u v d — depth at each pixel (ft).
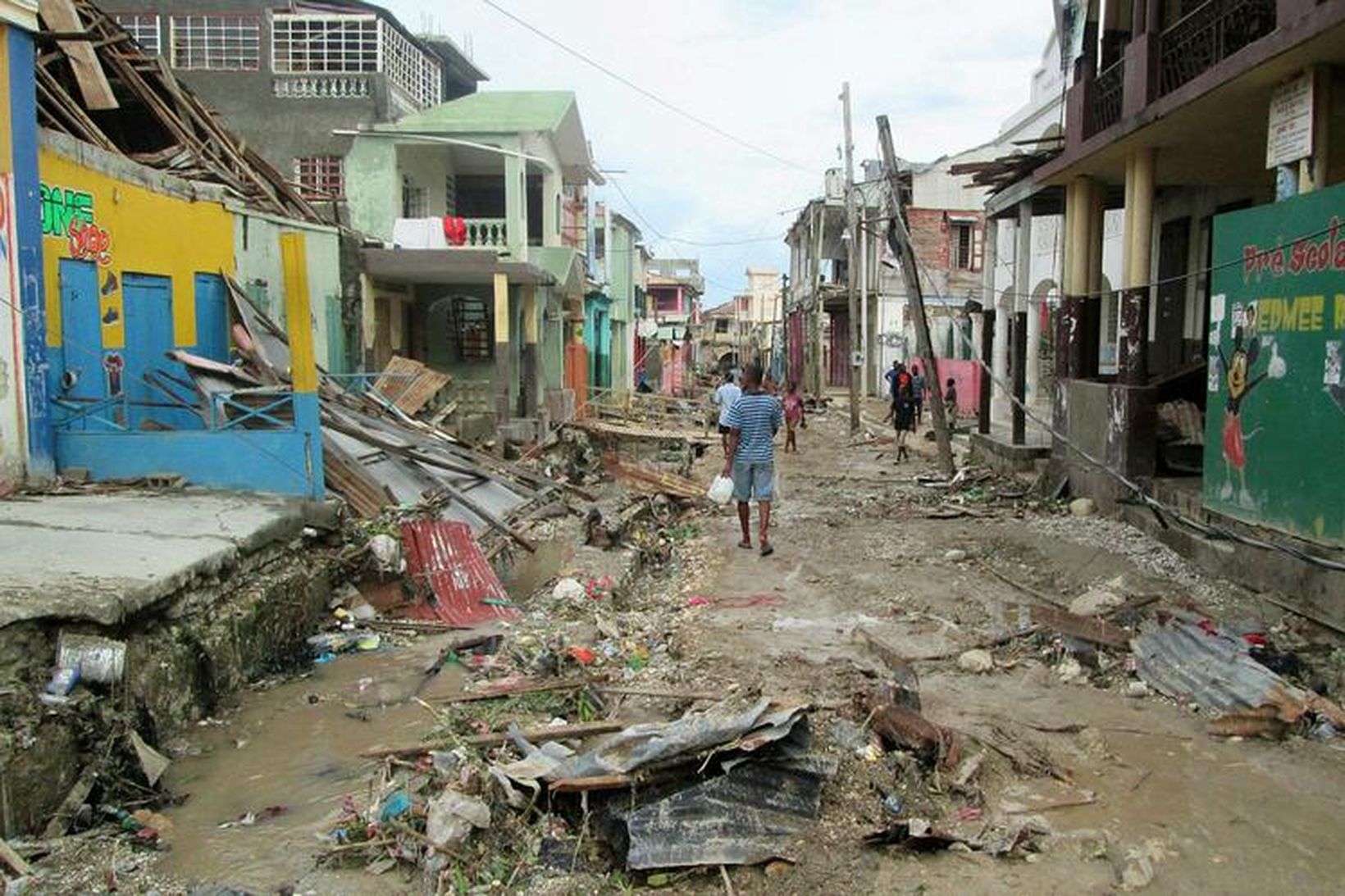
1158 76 34.14
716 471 63.21
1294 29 24.34
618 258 127.65
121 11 70.18
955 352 108.58
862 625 25.18
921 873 13.23
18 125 27.43
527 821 14.05
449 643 23.79
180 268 37.96
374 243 59.21
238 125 69.97
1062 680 20.99
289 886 12.89
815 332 132.77
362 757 16.90
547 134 70.13
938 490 49.52
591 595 28.76
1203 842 14.16
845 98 83.05
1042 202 53.62
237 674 20.27
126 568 18.42
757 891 12.76
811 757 14.78
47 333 29.22
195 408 32.14
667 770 14.20
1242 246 27.14
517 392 68.13
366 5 71.82
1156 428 36.81
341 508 27.94
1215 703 18.81
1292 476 24.68
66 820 14.47
